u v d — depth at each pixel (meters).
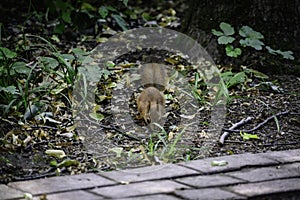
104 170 6.71
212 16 10.53
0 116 7.97
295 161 6.75
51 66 8.73
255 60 10.07
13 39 10.90
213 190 5.95
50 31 11.55
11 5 12.60
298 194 6.04
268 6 10.30
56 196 5.81
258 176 6.31
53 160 6.95
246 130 7.89
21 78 8.82
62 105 8.40
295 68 10.08
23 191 5.93
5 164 6.75
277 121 7.92
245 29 9.93
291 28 10.33
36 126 7.85
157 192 5.89
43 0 12.42
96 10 12.09
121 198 5.76
